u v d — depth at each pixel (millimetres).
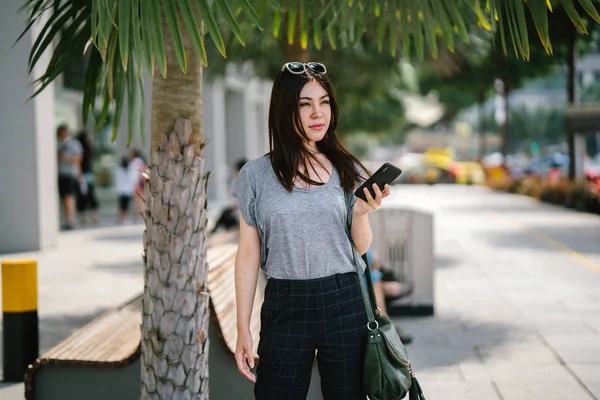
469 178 37719
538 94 59531
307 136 2627
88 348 4027
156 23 2625
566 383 4797
